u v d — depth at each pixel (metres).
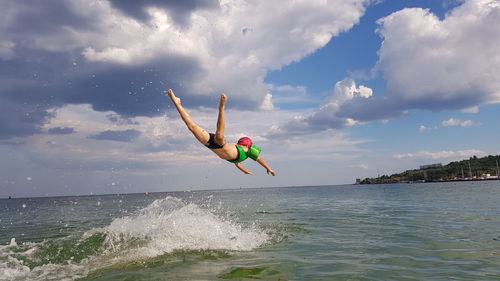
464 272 5.79
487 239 8.73
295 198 41.75
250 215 17.12
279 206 25.06
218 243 8.70
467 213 15.23
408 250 7.66
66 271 6.71
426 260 6.69
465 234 9.59
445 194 35.25
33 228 14.95
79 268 6.88
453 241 8.59
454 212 15.88
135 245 8.57
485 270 5.88
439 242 8.51
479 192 37.03
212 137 7.97
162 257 7.45
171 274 6.04
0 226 16.72
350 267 6.24
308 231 10.91
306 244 8.68
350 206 22.80
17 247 9.21
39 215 25.19
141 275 6.07
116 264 7.02
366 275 5.70
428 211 16.80
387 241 8.83
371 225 12.09
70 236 11.02
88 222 17.20
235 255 7.53
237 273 5.97
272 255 7.43
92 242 9.15
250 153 8.51
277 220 14.34
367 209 19.45
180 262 6.95
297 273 5.90
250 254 7.61
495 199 24.20
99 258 7.62
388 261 6.67
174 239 8.98
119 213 24.22
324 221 13.66
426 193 39.72
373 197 35.56
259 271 6.07
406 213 16.12
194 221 10.74
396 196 35.50
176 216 11.39
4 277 6.38
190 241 8.82
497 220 12.44
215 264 6.70
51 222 17.95
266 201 35.31
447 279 5.40
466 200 24.41
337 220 13.98
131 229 10.22
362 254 7.35
